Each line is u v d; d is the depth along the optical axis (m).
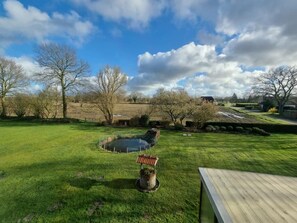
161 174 11.32
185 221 7.16
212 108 25.34
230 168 12.48
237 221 3.64
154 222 7.08
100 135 22.50
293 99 56.56
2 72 37.03
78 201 8.41
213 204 4.49
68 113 40.47
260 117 40.84
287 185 5.45
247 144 18.48
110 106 30.31
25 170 11.85
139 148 17.80
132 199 8.59
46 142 19.02
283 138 21.20
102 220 7.18
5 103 37.69
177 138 21.03
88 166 12.53
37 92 35.00
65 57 34.44
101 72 30.97
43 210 7.77
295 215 3.88
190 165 12.88
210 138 21.02
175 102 26.89
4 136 21.62
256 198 4.63
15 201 8.41
